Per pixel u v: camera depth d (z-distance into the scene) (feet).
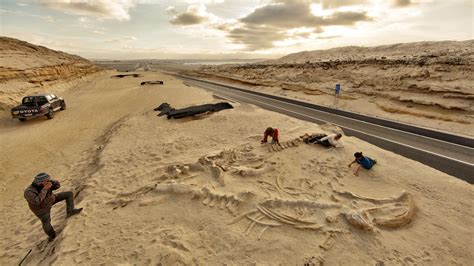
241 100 90.38
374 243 15.34
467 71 67.77
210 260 14.30
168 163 28.89
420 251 14.90
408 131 49.52
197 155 30.96
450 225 17.40
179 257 14.37
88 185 25.04
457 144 40.88
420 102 63.57
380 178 24.00
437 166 31.45
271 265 13.87
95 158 35.94
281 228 16.81
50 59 128.98
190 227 17.28
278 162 27.43
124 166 29.58
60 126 56.34
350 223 16.79
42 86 94.27
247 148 31.89
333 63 129.18
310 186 22.34
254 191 21.29
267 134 32.94
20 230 21.04
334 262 13.99
